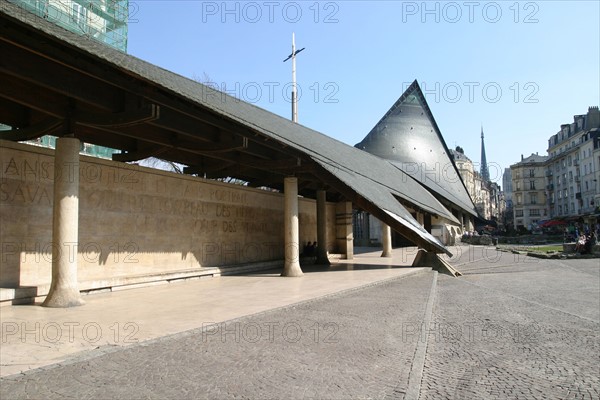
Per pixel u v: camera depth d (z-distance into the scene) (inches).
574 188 3144.7
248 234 721.0
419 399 172.2
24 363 203.0
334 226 983.6
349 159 933.8
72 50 295.4
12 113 392.8
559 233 2610.7
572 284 555.8
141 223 514.6
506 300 422.6
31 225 390.3
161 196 546.6
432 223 1638.8
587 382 192.4
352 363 211.3
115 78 331.0
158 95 369.7
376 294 441.1
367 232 1806.1
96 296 418.0
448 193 1860.2
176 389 173.9
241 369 199.2
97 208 461.1
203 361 209.8
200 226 613.9
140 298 403.5
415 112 2100.1
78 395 166.2
